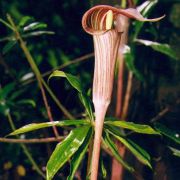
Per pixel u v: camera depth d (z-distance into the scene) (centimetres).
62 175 169
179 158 140
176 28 147
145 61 144
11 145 175
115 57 91
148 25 139
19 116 173
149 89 143
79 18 179
